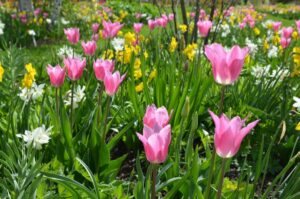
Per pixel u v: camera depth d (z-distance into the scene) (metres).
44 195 1.09
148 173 1.01
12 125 1.29
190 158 1.14
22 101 1.57
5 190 0.98
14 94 1.62
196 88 1.61
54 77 1.29
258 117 1.63
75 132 1.57
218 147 0.81
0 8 5.97
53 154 1.37
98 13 5.94
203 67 2.06
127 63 1.96
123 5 7.45
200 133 1.57
